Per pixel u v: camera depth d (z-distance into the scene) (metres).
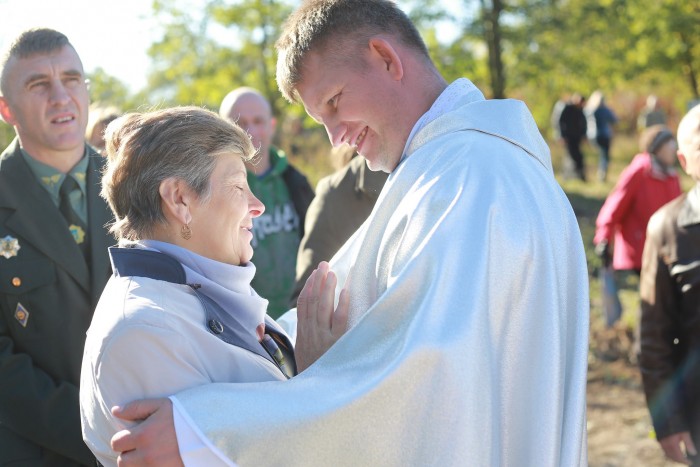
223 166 2.00
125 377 1.85
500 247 1.82
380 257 1.95
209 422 1.76
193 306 1.96
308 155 14.83
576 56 13.88
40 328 2.74
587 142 21.45
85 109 2.97
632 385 5.99
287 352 2.26
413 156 2.02
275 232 4.05
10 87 2.85
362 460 1.74
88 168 2.94
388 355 1.76
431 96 2.12
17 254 2.76
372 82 2.08
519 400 1.83
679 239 3.16
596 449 5.01
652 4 16.98
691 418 3.19
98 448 1.97
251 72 14.17
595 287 8.02
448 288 1.75
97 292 2.81
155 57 14.13
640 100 23.97
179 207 1.96
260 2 13.36
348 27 2.07
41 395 2.66
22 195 2.81
